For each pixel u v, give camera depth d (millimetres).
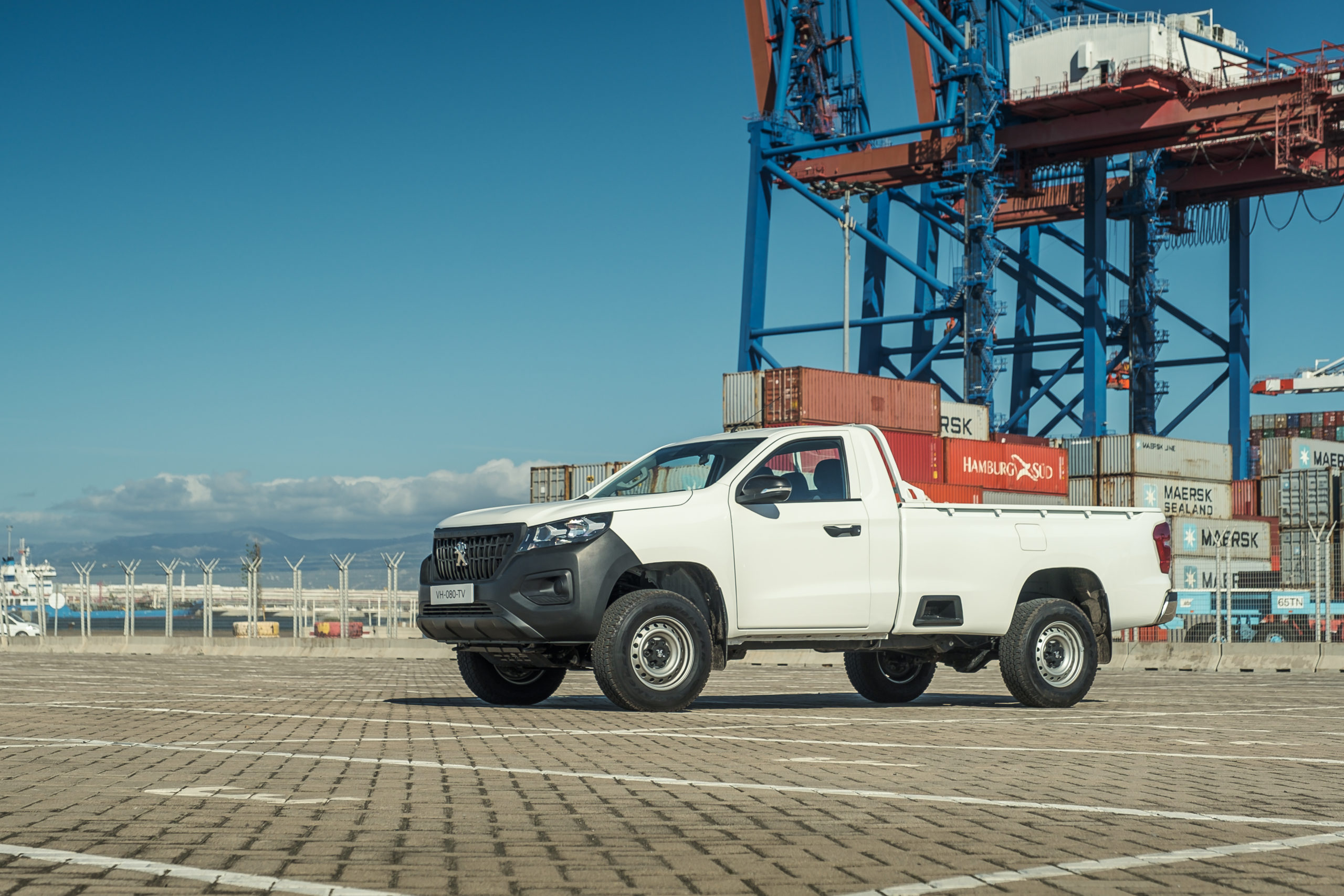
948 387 64750
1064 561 10930
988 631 10570
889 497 10359
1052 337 68312
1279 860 4121
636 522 9477
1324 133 50875
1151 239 63531
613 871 3863
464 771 6152
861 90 61375
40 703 10867
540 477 46062
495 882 3689
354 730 8172
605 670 9375
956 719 9250
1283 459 45688
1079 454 42031
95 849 4152
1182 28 51344
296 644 28844
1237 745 7523
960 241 58719
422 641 28203
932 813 5012
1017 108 53125
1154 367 63500
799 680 15906
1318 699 12078
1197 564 37688
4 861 3951
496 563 9648
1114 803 5305
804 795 5453
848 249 38344
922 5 55219
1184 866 4008
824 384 37500
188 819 4758
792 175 58906
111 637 31219
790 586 9914
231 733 7984
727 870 3898
